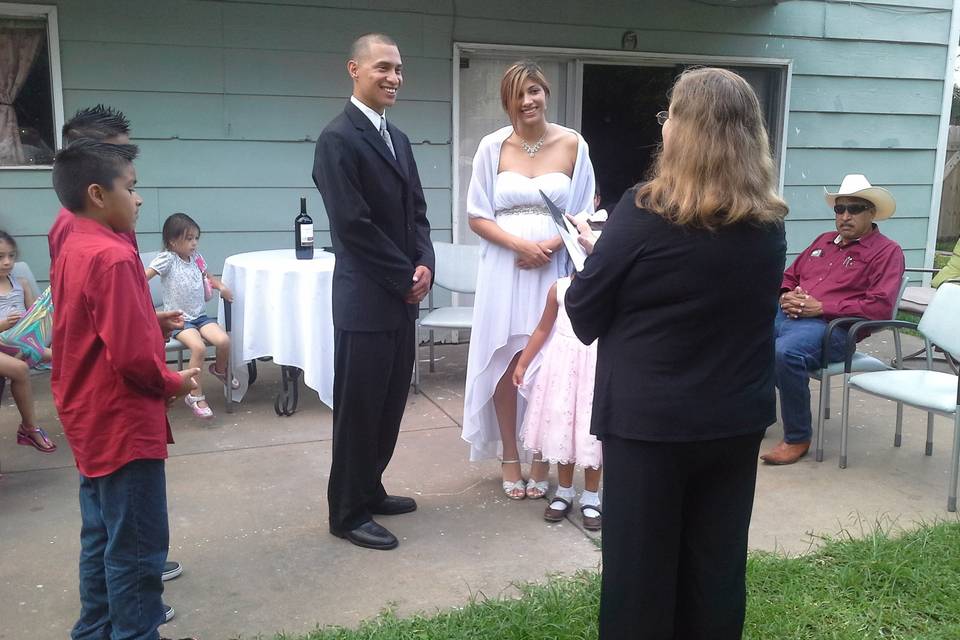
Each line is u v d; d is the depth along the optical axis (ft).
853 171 23.73
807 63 22.54
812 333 13.20
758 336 6.20
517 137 11.56
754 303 6.02
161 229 18.06
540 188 11.23
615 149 22.04
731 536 6.43
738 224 5.82
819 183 23.44
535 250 11.12
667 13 20.97
